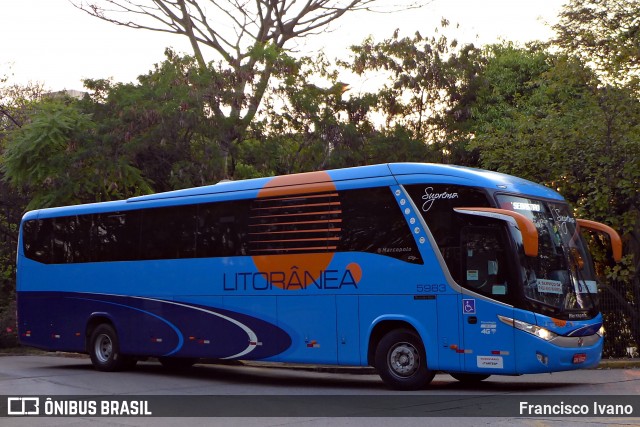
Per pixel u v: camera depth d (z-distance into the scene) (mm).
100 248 19062
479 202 13312
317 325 14727
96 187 27234
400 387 13789
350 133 26719
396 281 13859
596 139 19312
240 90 27031
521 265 12945
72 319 19516
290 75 27438
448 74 28484
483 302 13031
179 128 26312
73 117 27109
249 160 27172
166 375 18062
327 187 14992
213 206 16766
